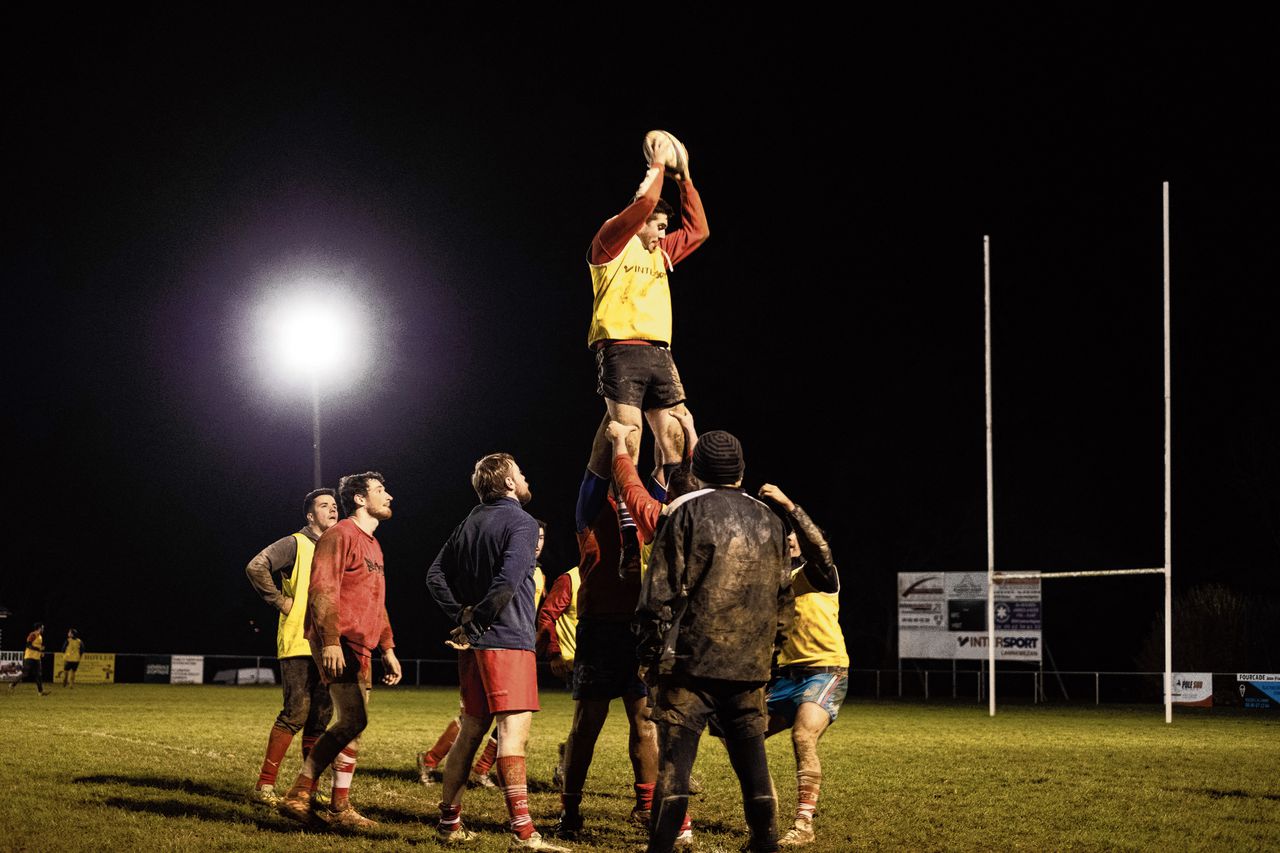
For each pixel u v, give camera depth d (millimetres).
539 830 8172
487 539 7359
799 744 8070
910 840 7938
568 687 40625
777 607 5984
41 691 29375
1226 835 8203
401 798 9445
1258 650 31797
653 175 7801
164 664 39312
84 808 8273
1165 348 23656
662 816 5684
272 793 8969
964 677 39906
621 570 6750
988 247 25406
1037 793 10258
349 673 7953
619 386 7727
